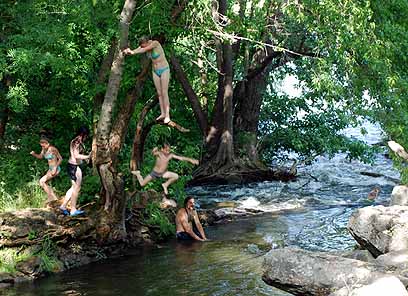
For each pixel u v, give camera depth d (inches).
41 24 528.4
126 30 479.8
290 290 310.3
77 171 500.7
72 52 545.0
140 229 552.1
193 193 802.8
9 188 542.6
